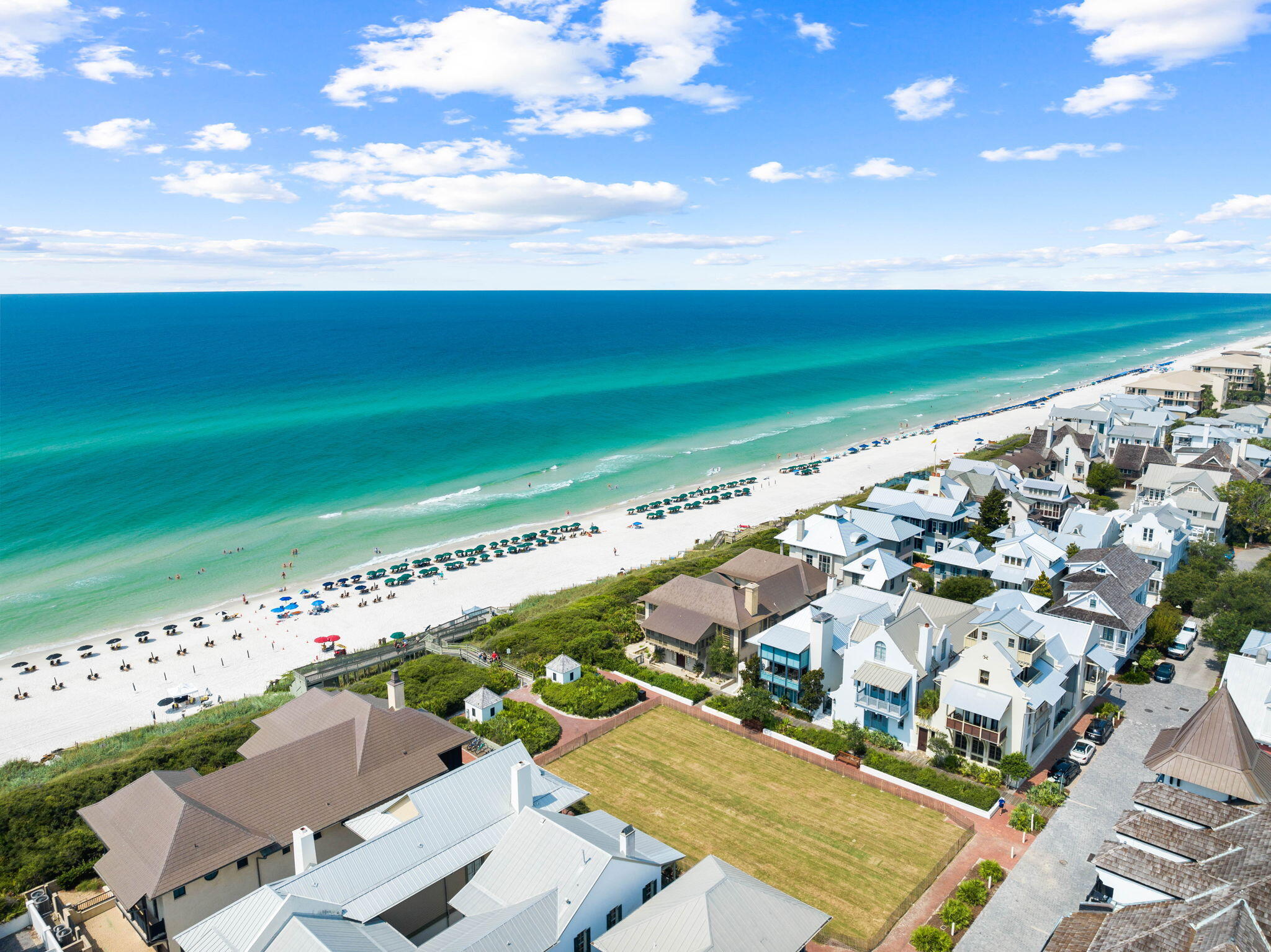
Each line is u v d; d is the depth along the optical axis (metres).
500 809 46.91
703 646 79.31
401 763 53.84
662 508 150.38
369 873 40.94
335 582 116.94
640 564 121.69
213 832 44.72
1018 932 44.22
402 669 83.56
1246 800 47.91
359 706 56.06
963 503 116.69
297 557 128.12
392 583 115.75
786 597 85.00
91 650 95.62
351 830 50.16
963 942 43.50
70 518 143.12
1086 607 75.69
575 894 38.88
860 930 44.56
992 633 63.50
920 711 62.75
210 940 37.16
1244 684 60.88
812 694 68.25
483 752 64.69
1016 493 120.44
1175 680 75.00
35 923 45.56
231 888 45.28
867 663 64.94
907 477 156.50
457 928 38.19
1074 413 162.00
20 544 131.75
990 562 95.00
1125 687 73.62
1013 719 58.56
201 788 47.25
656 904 39.28
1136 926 36.78
